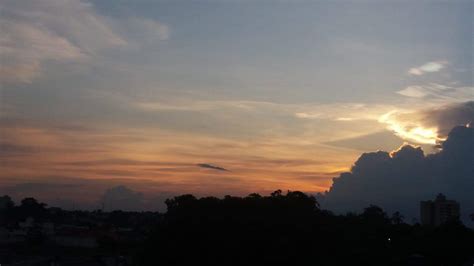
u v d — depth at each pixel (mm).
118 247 77375
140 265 58125
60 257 65000
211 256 55125
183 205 58906
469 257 84250
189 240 55438
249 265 55500
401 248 82250
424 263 76062
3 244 73438
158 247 56656
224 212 58531
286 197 63812
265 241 55688
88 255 68688
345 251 64500
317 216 63156
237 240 55219
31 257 63500
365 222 84000
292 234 57500
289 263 56594
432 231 92875
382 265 73438
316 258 58812
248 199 61938
